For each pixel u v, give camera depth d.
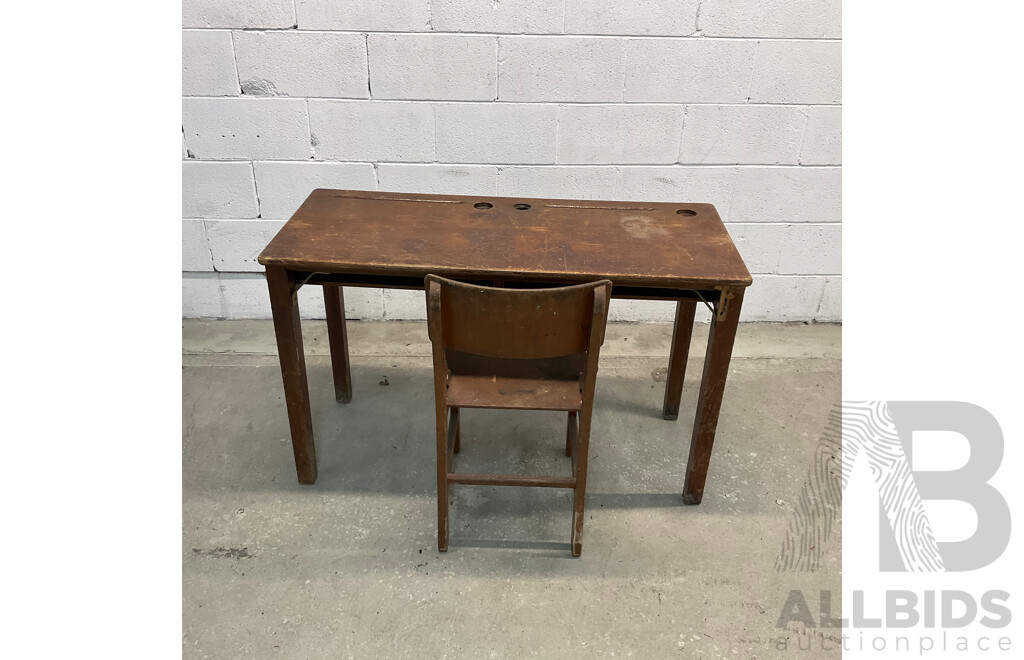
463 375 1.70
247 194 2.68
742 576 1.69
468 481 1.65
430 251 1.72
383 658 1.47
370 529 1.82
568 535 1.81
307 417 1.90
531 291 1.38
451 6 2.36
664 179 2.67
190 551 1.73
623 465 2.09
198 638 1.50
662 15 2.38
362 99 2.51
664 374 2.61
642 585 1.66
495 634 1.52
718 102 2.52
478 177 2.67
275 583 1.65
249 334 2.82
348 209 1.98
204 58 2.42
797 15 2.38
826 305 2.93
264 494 1.94
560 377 1.71
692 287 1.62
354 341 2.80
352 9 2.36
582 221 1.95
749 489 1.99
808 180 2.66
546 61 2.45
